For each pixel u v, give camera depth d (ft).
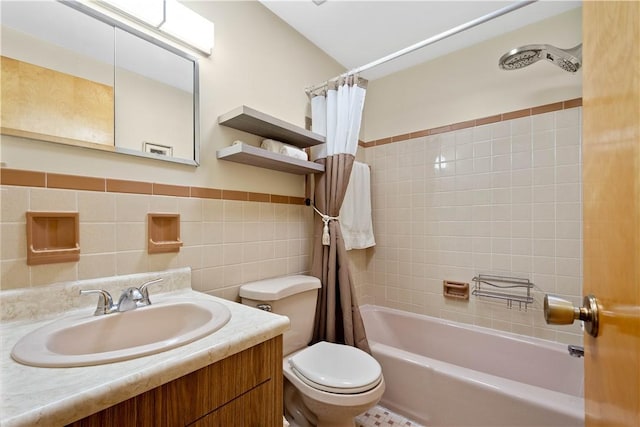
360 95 5.73
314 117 6.02
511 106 6.03
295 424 4.52
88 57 3.33
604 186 1.52
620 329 1.27
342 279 5.51
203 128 4.43
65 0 3.18
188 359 2.02
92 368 1.84
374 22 5.86
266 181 5.36
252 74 5.19
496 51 6.22
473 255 6.43
